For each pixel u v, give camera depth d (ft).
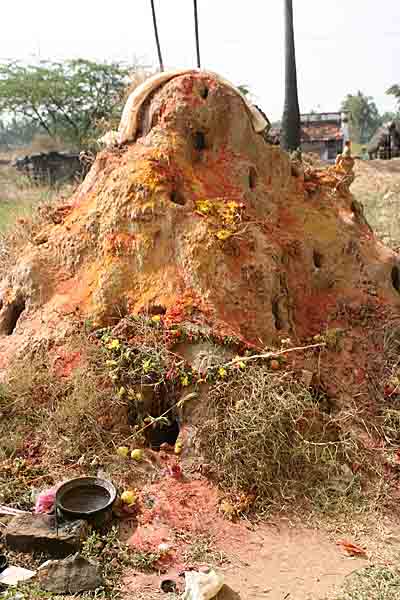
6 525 11.93
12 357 16.08
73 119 83.20
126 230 16.60
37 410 14.89
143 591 10.71
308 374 15.25
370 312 17.98
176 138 17.52
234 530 12.49
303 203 19.49
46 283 17.17
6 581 10.59
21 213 29.27
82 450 14.12
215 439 13.79
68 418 14.33
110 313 15.98
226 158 18.01
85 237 17.19
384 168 57.16
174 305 15.47
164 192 16.51
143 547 11.78
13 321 17.62
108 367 14.79
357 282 18.51
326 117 84.79
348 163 21.42
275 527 12.69
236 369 14.44
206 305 15.44
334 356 16.84
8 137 130.41
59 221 18.62
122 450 13.87
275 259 16.84
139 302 15.87
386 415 15.81
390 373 16.80
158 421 14.40
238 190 17.66
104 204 17.17
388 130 82.84
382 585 10.93
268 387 14.15
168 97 17.94
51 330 16.11
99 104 81.41
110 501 12.30
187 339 14.92
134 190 16.65
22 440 14.43
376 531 12.73
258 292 16.11
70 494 12.66
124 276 16.22
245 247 16.38
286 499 13.33
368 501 13.52
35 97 80.64
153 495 13.12
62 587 10.49
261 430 13.61
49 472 13.67
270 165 19.24
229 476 13.50
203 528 12.45
